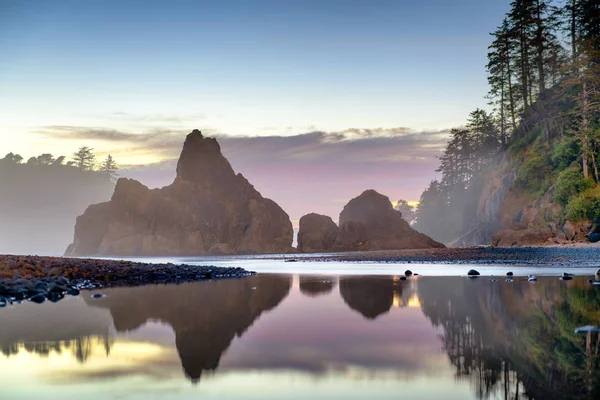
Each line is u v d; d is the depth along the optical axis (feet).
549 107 274.77
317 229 443.73
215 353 26.32
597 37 252.01
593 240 208.33
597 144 236.84
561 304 46.19
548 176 256.11
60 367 23.21
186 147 481.05
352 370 22.97
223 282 80.43
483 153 390.63
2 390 19.66
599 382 20.59
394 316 39.88
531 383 20.59
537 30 301.43
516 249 213.66
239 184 481.46
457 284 71.72
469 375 21.97
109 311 42.68
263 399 18.83
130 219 431.84
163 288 67.72
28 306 46.09
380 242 415.85
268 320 37.73
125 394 19.27
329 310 43.98
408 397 19.10
